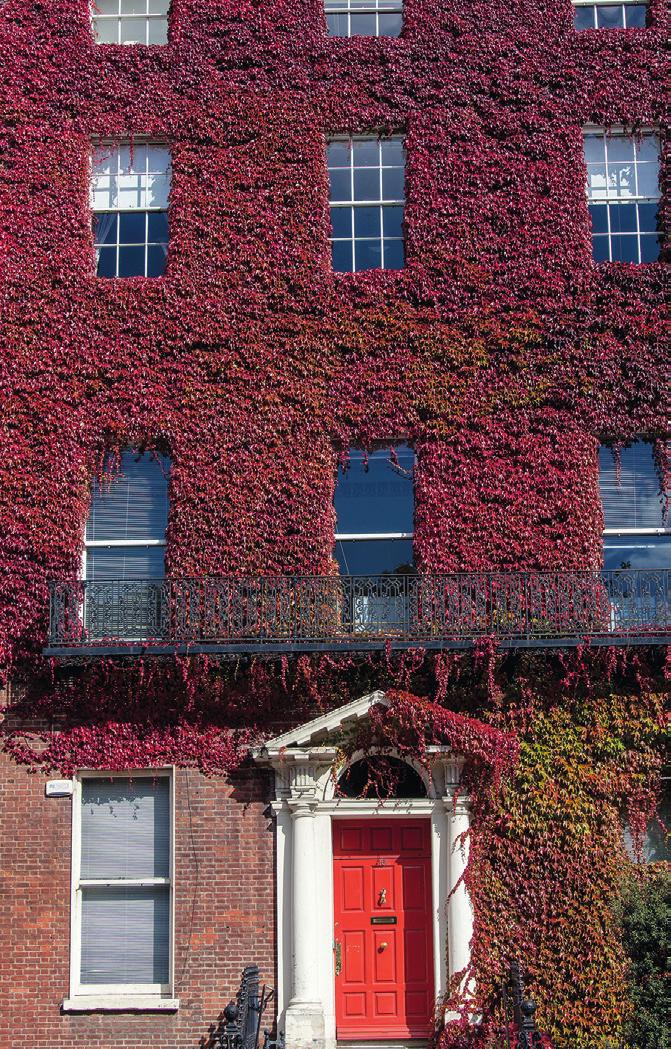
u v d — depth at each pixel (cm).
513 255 1828
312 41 1930
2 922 1638
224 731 1667
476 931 1587
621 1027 1555
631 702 1659
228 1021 1402
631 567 1756
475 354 1788
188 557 1733
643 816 1634
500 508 1739
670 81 1912
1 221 1862
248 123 1895
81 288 1833
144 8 2019
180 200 1866
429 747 1606
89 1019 1603
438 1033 1560
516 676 1662
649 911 1569
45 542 1744
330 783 1639
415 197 1858
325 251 1844
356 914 1639
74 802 1672
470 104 1895
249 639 1642
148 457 1802
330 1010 1584
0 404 1789
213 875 1628
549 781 1633
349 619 1683
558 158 1869
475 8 1933
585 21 1984
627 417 1770
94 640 1661
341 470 1784
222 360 1795
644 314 1803
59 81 1928
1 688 1698
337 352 1797
